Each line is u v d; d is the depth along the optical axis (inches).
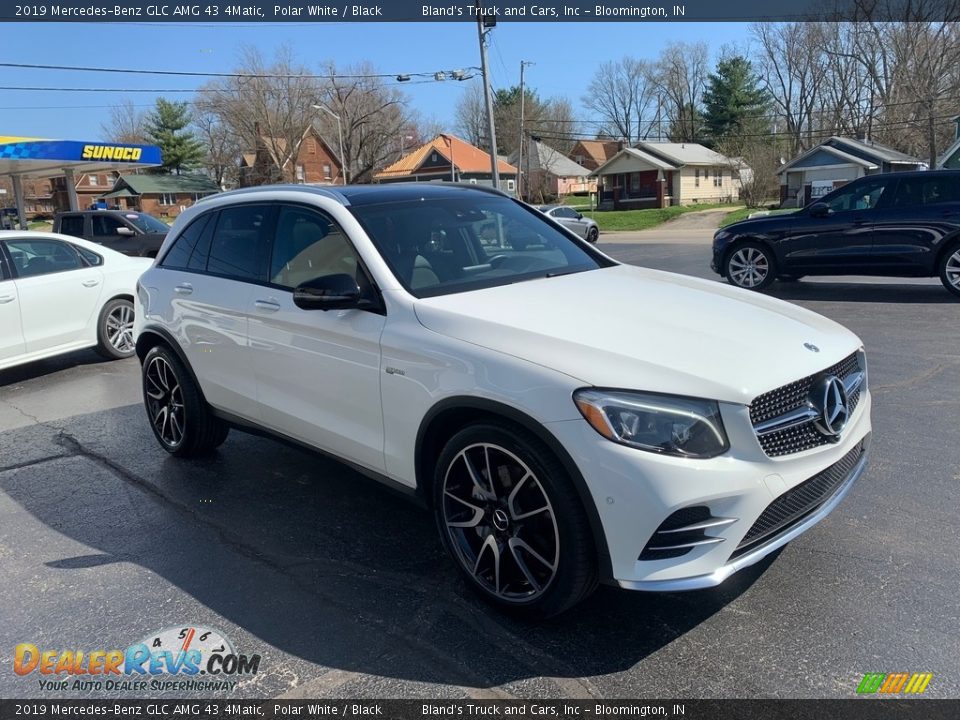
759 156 1945.1
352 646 116.4
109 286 333.1
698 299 138.2
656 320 122.9
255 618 125.4
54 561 148.3
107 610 129.9
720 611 121.1
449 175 2347.4
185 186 2839.6
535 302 131.0
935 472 170.4
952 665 105.8
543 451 109.0
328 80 2316.7
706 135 3075.8
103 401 271.7
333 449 149.2
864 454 132.5
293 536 155.1
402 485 136.0
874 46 1888.5
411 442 129.6
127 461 203.9
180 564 145.1
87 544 155.3
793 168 1827.0
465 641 116.3
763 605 122.0
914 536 141.6
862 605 120.6
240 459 201.5
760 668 107.1
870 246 391.9
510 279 147.1
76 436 229.6
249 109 2305.6
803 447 111.3
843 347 124.7
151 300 195.5
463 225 159.6
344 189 164.1
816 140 2266.2
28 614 129.7
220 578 139.2
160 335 191.2
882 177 391.9
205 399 186.2
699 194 2317.9
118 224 673.6
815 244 407.8
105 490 183.8
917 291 411.8
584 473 103.6
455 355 119.3
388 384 131.1
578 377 106.0
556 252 166.6
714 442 102.6
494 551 120.0
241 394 169.9
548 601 113.0
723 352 111.3
